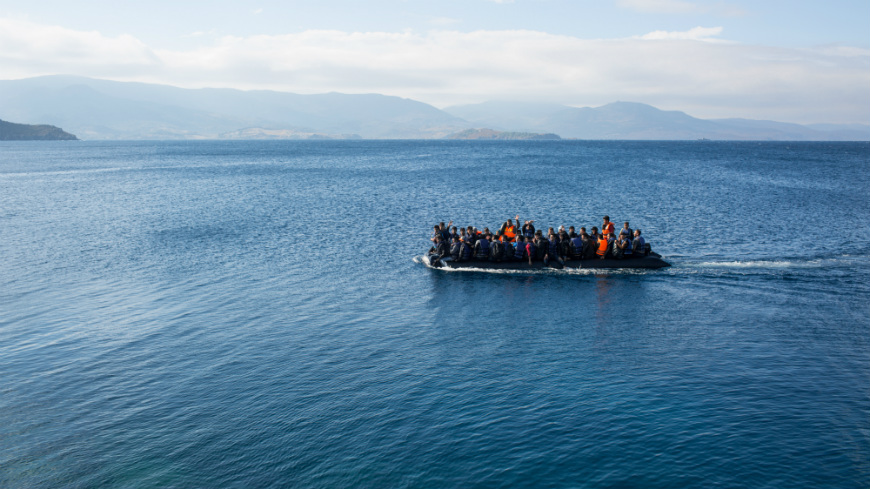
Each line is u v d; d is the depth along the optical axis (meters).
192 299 22.45
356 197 58.75
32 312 20.86
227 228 39.25
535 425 12.47
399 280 25.50
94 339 18.16
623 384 14.34
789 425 12.15
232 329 19.02
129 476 11.16
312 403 13.73
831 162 129.25
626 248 27.14
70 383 15.05
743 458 11.02
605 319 19.67
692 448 11.41
